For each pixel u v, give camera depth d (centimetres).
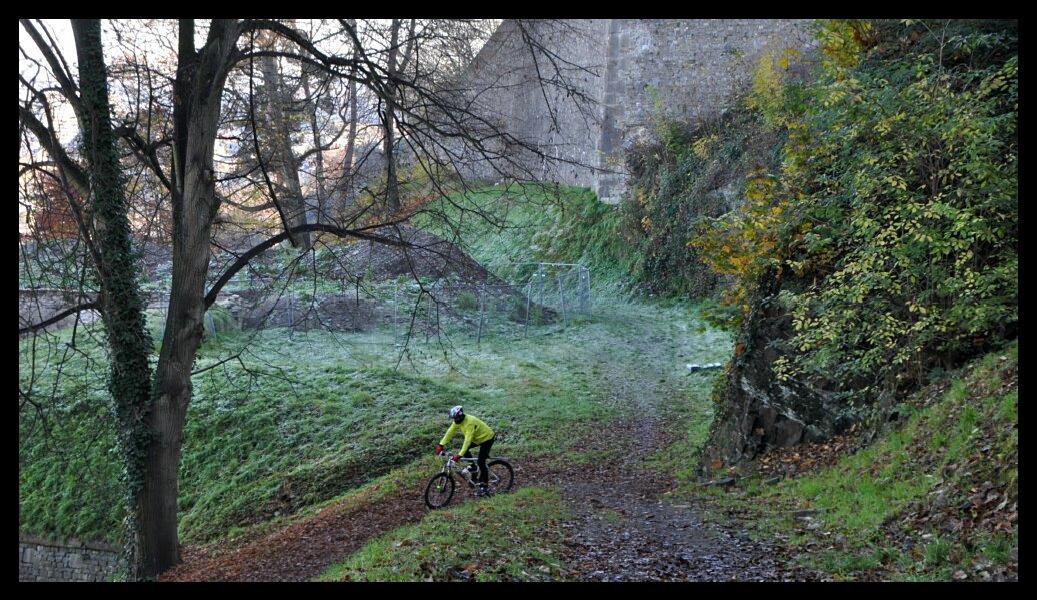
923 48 1453
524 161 1502
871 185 1212
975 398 1012
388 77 1325
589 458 1773
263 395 2186
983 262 1177
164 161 1433
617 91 3709
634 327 3009
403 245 1450
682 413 2116
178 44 1288
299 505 1700
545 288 3656
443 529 1005
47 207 1261
